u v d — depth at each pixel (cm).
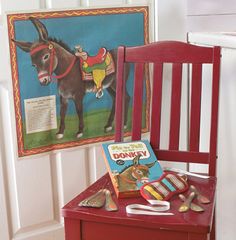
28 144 180
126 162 151
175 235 129
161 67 164
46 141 184
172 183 144
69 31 179
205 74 194
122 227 132
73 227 136
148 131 205
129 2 190
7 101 175
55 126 184
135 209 134
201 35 193
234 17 199
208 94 194
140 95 166
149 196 138
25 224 188
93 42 185
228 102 180
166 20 198
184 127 211
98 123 193
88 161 196
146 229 131
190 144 163
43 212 190
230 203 186
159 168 151
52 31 176
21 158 180
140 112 166
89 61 186
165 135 209
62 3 176
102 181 155
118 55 166
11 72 172
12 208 184
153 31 198
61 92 182
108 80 191
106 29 187
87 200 139
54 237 195
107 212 133
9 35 169
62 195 193
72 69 183
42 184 187
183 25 201
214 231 163
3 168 179
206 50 160
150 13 195
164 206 135
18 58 172
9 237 186
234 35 180
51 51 177
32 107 178
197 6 200
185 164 211
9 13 167
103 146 156
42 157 185
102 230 134
